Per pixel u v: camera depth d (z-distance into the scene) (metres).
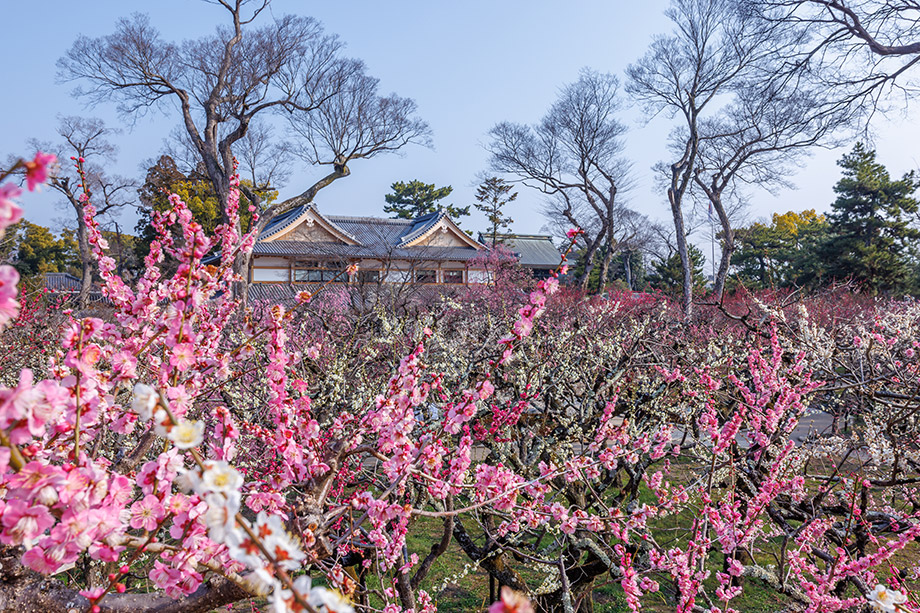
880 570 5.23
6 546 1.59
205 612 1.59
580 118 32.62
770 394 4.44
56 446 1.74
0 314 0.87
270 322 2.46
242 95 23.73
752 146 27.91
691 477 5.47
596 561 4.63
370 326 7.18
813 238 43.38
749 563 5.87
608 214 34.34
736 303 18.75
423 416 3.88
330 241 34.06
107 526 1.32
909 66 15.10
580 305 14.48
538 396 4.62
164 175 34.47
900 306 16.25
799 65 17.11
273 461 2.85
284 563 0.92
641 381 6.43
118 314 2.45
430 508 5.93
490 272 33.59
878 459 4.61
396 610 2.97
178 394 1.80
